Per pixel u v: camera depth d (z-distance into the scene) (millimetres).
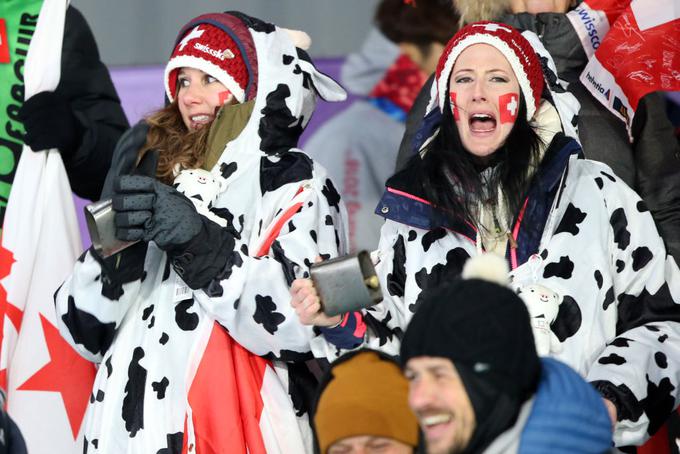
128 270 11188
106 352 11523
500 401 7438
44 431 12516
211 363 11141
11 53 13594
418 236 11031
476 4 13453
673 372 10180
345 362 9195
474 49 10961
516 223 10781
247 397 11141
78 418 12594
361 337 10609
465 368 7395
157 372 11180
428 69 15562
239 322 11062
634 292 10867
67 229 13234
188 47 12109
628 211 11047
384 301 10961
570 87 12703
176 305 11344
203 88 12125
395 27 15570
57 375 12648
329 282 9742
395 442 8844
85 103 14227
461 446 7484
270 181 11758
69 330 11344
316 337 10953
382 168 15852
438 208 10852
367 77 15922
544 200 10812
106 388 11273
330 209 11836
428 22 15297
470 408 7438
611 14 12953
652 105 12609
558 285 10578
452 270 10820
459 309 7469
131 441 11047
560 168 10820
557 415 7512
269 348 11180
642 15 12422
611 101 12375
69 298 11312
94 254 11094
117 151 11133
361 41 16344
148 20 17094
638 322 10766
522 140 10938
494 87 10898
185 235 10672
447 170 10898
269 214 11617
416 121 12844
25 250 13008
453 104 10961
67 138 13445
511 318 7438
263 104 11961
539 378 7664
